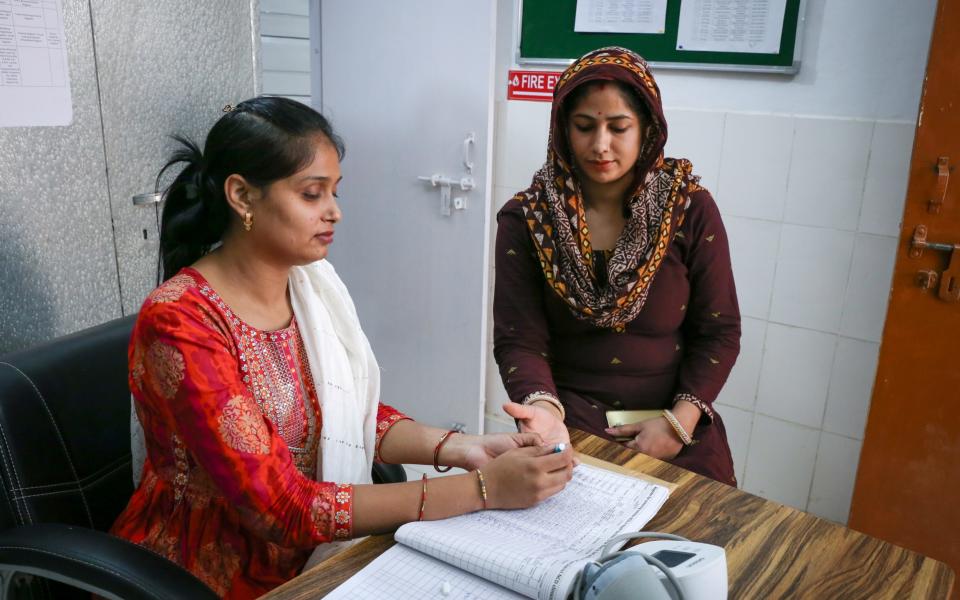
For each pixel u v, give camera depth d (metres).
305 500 0.93
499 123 2.39
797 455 2.13
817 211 1.95
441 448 1.15
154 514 1.07
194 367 0.92
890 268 1.88
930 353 1.79
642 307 1.46
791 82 1.92
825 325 2.00
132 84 1.72
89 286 1.70
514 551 0.84
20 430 1.02
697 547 0.80
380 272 2.66
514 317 1.52
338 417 1.12
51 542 0.89
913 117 1.78
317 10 2.58
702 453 1.41
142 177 1.78
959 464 1.81
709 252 1.46
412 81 2.39
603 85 1.30
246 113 0.98
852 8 1.80
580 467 1.07
